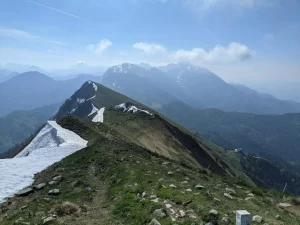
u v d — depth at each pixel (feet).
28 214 61.00
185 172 101.81
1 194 78.48
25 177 97.30
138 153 138.72
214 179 103.81
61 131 186.80
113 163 103.19
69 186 83.51
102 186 83.66
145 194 67.26
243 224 42.75
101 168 101.96
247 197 72.79
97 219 58.08
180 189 71.51
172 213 55.47
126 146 150.20
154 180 80.74
